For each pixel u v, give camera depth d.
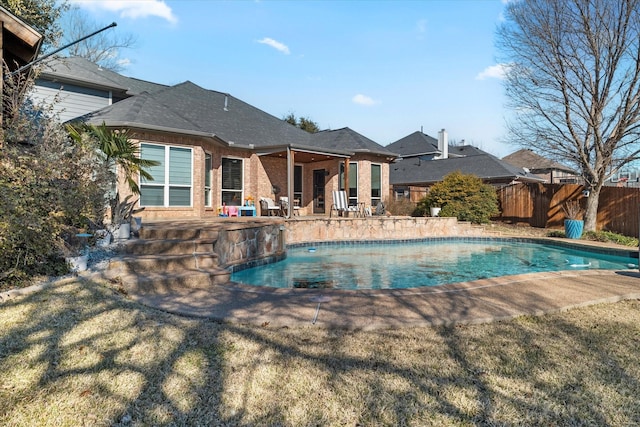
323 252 11.86
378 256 11.20
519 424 2.31
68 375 2.75
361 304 4.61
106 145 7.38
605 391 2.69
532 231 16.48
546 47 13.99
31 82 8.23
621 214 14.33
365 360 3.11
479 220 17.41
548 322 4.12
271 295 5.00
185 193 12.72
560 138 14.74
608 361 3.16
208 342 3.39
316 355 3.18
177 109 16.08
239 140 15.78
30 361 2.93
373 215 18.05
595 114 13.62
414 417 2.36
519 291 5.38
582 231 13.92
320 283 7.46
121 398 2.50
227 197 15.41
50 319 3.79
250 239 8.88
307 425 2.27
